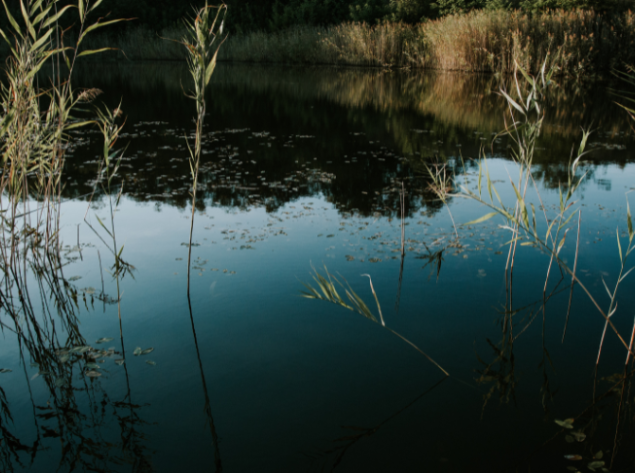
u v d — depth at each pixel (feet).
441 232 13.48
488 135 27.37
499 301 9.96
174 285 10.53
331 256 11.87
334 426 6.68
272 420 6.78
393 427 6.64
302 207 15.55
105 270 11.21
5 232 13.07
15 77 10.49
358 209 15.39
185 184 17.94
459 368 7.92
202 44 9.24
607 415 6.91
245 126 29.84
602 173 19.49
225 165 20.81
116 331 8.96
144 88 45.39
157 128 28.71
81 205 15.42
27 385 7.61
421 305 9.77
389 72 60.08
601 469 5.98
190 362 8.05
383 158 22.38
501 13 53.93
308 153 23.17
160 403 7.14
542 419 6.84
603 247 12.30
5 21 58.49
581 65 48.19
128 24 81.05
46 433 6.62
